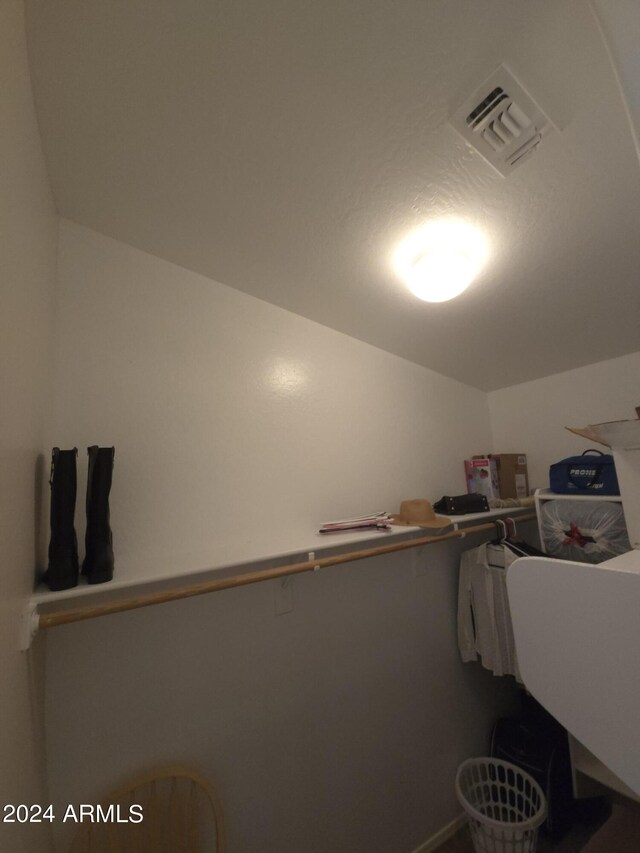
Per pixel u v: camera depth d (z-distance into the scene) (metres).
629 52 0.50
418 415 1.78
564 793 1.42
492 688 1.72
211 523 1.13
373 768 1.31
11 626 0.53
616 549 1.25
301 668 1.22
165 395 1.11
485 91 0.68
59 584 0.73
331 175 0.85
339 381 1.52
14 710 0.54
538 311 1.35
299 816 1.13
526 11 0.57
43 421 0.81
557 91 0.67
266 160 0.82
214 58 0.63
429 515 1.41
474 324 1.46
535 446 1.93
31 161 0.66
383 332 1.55
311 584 1.28
